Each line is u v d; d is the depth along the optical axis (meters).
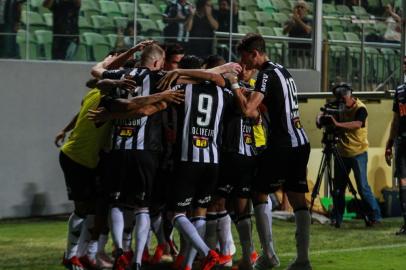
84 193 12.38
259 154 12.20
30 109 19.00
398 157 17.34
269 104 11.86
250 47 11.99
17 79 18.83
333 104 18.66
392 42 24.08
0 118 18.59
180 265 12.58
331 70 23.23
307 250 11.94
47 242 15.54
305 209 11.99
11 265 13.14
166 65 12.81
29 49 19.16
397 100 17.39
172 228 13.45
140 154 11.34
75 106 19.67
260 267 12.27
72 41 19.69
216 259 11.17
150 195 11.66
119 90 11.41
